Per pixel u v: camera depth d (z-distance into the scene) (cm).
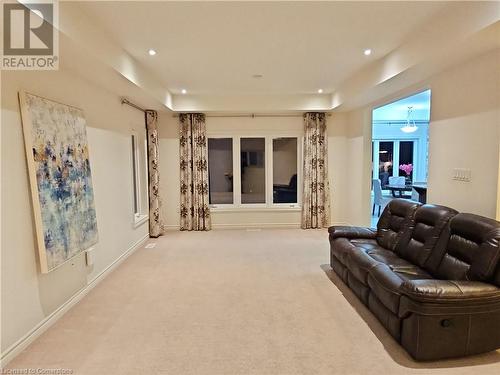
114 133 417
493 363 212
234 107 585
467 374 202
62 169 280
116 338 246
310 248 500
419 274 273
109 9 248
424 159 925
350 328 259
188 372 206
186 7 247
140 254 473
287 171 662
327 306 298
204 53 353
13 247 226
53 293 272
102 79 342
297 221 655
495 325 213
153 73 430
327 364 213
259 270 400
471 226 245
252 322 270
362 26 288
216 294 328
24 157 240
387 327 250
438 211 295
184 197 632
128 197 466
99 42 278
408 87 403
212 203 661
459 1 242
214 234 600
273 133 644
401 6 251
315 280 364
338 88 534
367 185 564
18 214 232
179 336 249
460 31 246
